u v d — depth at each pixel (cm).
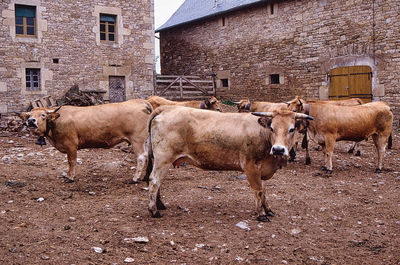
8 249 404
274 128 465
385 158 984
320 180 754
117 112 718
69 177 716
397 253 420
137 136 726
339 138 820
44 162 872
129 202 599
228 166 514
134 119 722
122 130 724
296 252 422
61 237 442
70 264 378
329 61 1608
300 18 1709
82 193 652
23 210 546
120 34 1664
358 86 1523
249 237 458
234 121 507
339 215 547
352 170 848
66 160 902
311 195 645
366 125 809
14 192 638
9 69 1427
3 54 1414
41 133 696
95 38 1603
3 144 1096
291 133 471
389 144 892
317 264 395
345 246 440
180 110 523
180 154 521
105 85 1631
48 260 383
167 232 468
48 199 609
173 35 2430
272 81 1880
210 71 2177
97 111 717
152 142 529
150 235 457
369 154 1040
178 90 2089
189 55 2312
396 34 1397
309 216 540
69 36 1546
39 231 461
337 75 1588
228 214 545
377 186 707
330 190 677
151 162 546
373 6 1458
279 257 408
